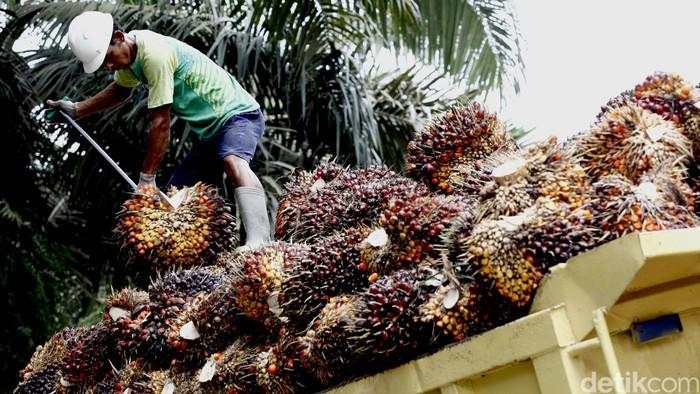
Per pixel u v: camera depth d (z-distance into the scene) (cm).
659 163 237
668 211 219
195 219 381
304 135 723
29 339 854
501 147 300
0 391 848
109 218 761
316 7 666
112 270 826
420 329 234
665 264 198
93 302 910
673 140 242
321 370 260
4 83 721
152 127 399
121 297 341
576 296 202
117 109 684
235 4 741
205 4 731
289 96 705
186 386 308
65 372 367
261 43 691
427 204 261
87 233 802
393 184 315
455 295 228
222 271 354
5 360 848
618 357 206
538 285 215
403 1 688
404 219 258
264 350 292
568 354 199
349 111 687
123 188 729
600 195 224
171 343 317
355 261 271
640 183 230
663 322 214
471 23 702
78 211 786
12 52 724
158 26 703
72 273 857
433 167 315
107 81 693
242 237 639
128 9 711
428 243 257
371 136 703
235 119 415
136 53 404
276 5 659
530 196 233
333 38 685
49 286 877
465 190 282
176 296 331
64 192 768
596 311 195
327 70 701
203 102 414
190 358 315
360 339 241
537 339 203
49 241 827
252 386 287
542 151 241
